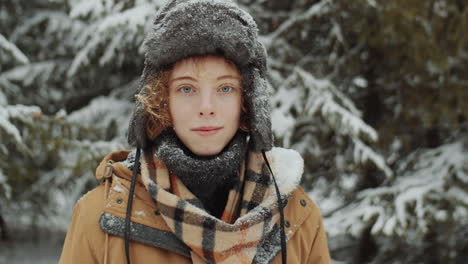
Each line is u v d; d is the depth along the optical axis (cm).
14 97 492
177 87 106
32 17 532
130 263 104
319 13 425
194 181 107
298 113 403
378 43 424
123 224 104
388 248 471
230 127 108
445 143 489
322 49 456
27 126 376
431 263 459
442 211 393
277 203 109
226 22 104
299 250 117
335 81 455
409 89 452
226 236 100
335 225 418
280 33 441
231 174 111
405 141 476
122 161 124
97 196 111
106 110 470
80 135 428
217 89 106
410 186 427
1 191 402
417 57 418
